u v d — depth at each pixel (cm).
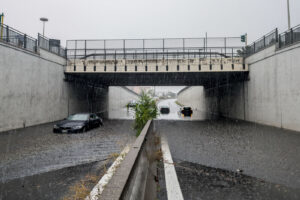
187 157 643
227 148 780
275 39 1385
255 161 600
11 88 1212
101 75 2094
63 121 1266
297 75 1160
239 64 1786
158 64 1795
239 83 2038
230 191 387
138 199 234
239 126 1504
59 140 955
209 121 1953
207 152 714
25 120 1346
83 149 770
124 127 1501
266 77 1492
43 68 1555
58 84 1789
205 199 350
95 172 504
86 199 329
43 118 1558
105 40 1883
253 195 370
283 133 1130
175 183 418
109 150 751
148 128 563
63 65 1859
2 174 494
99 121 1545
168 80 2608
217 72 1812
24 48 1329
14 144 855
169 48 1831
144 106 1209
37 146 821
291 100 1212
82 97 2447
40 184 429
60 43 1833
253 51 1714
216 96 3072
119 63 1819
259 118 1611
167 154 671
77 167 546
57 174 491
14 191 395
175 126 1551
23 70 1321
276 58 1363
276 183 430
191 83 3108
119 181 172
